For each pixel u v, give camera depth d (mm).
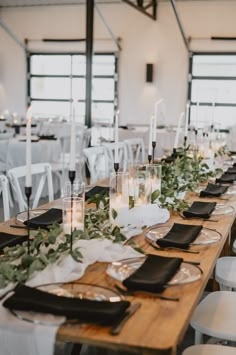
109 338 1254
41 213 2605
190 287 1592
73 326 1303
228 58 10680
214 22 10492
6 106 12508
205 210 2650
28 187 1790
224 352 1807
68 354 2400
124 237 1960
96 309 1327
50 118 11523
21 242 2053
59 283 1560
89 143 7539
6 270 1568
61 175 6633
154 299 1499
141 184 2488
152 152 2996
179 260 1754
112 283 1623
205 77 10914
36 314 1347
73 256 1701
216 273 2557
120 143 5832
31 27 11961
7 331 1322
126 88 11414
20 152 6543
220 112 10969
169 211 2703
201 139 4586
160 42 10977
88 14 7375
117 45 11234
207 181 3760
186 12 10617
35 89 12359
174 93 11086
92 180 4648
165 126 10625
